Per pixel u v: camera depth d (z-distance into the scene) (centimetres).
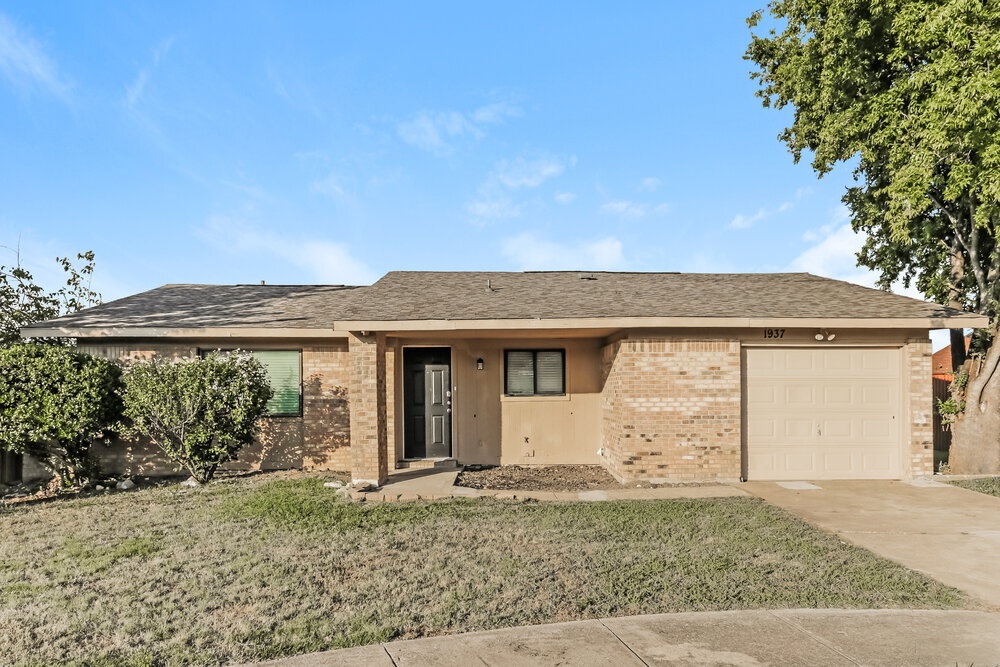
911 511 833
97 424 1012
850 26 1170
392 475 1093
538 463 1259
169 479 1127
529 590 524
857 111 1206
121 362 1174
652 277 1412
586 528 728
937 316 1020
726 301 1123
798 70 1312
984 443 1173
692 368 1048
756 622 459
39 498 966
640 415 1044
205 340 1198
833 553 630
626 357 1045
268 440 1202
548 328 1015
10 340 1599
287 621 464
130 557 621
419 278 1379
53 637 437
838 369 1077
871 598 511
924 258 1495
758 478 1066
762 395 1070
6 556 630
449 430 1260
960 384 1246
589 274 1455
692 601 503
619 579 550
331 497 910
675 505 849
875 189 1403
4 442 983
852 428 1073
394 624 457
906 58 1170
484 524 746
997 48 901
